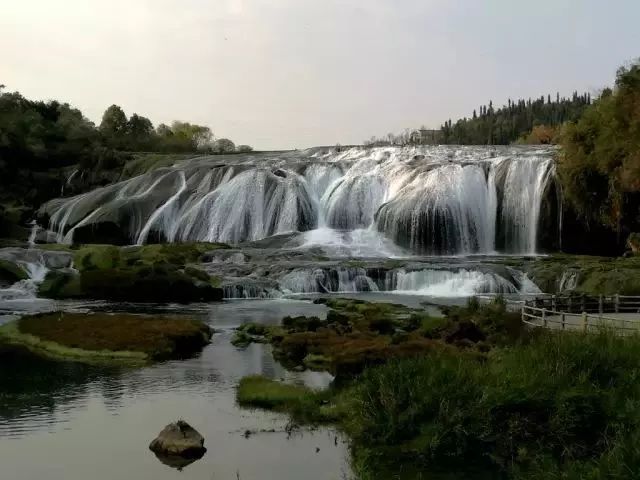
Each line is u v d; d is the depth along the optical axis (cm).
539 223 6831
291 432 1827
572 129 6391
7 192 9256
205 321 3709
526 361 1972
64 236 7938
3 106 10919
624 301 3584
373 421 1791
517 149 8831
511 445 1656
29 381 2355
